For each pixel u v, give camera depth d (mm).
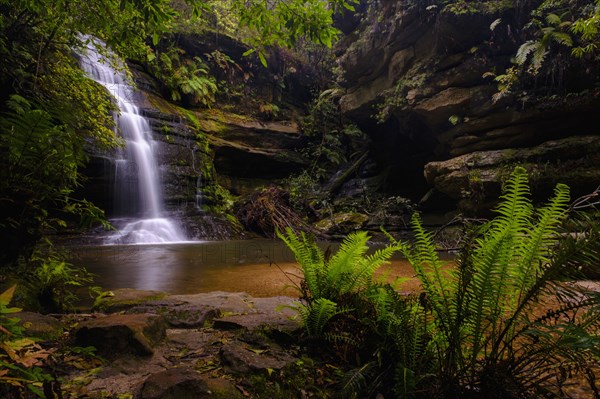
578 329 1552
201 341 2408
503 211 1845
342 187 18219
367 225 13664
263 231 14016
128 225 11547
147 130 13945
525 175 1806
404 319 1897
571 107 9594
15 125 3180
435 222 13367
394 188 16938
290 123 20406
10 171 3416
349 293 2484
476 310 1796
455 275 1892
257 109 19688
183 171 14258
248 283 5230
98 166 11133
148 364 2068
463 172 11219
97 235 10469
